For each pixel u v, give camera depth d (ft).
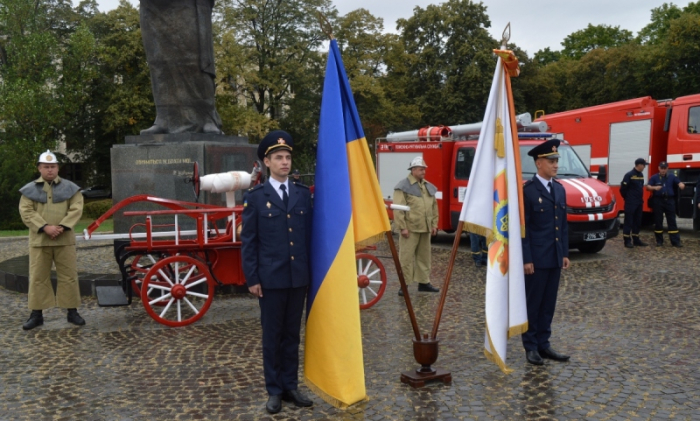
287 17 110.63
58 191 22.74
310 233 14.75
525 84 128.26
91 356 18.98
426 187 27.94
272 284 14.23
